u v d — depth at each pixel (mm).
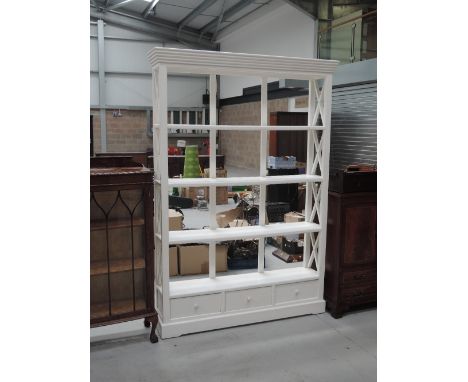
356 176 3459
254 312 3428
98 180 2828
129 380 2654
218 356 2949
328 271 3646
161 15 12125
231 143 13422
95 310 3018
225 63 3049
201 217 6664
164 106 2982
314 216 3754
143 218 3074
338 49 6754
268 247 5406
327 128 3449
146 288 3057
